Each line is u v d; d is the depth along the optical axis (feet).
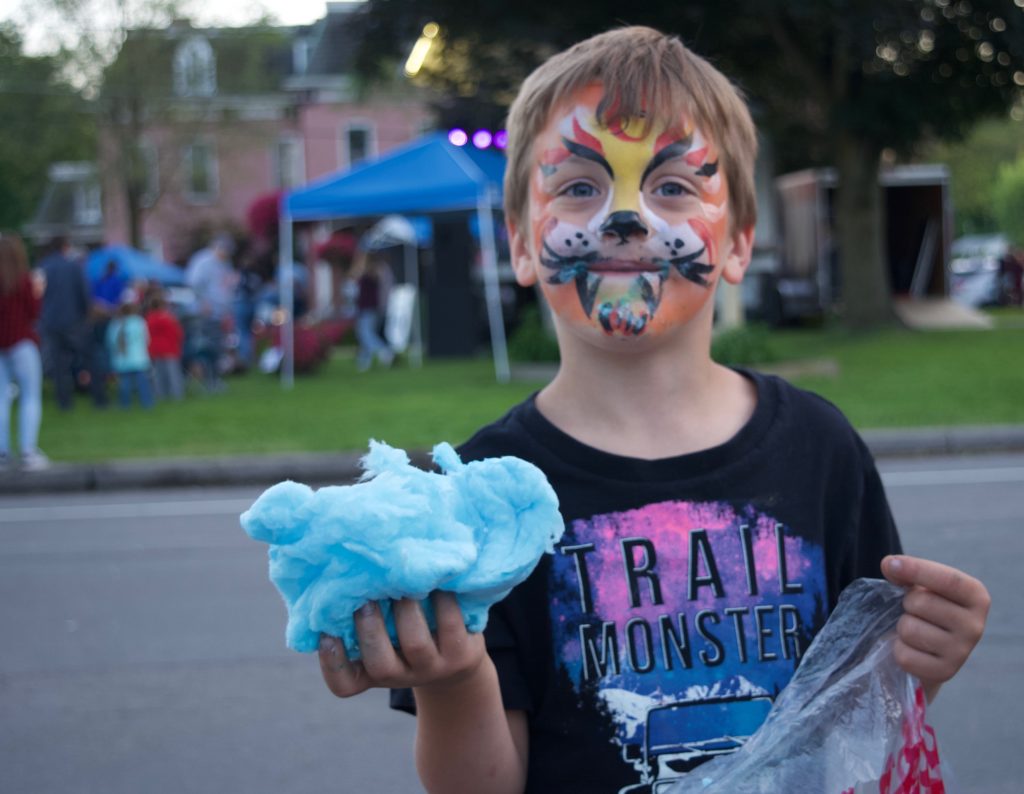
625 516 5.18
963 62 58.18
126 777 12.45
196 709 14.30
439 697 4.64
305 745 13.17
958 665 4.79
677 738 5.03
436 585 3.93
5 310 31.42
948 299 82.74
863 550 5.50
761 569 5.16
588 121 5.37
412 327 66.90
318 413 39.93
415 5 55.06
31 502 30.14
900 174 83.10
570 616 5.11
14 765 12.80
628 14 52.85
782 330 75.15
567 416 5.44
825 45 58.65
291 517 3.94
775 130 74.02
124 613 18.49
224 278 60.18
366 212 48.91
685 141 5.38
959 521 23.15
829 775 4.76
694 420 5.40
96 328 47.01
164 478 31.81
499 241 65.00
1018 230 188.44
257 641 16.83
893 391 39.32
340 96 128.06
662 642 5.08
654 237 5.29
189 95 114.42
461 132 49.42
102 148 114.01
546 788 5.07
